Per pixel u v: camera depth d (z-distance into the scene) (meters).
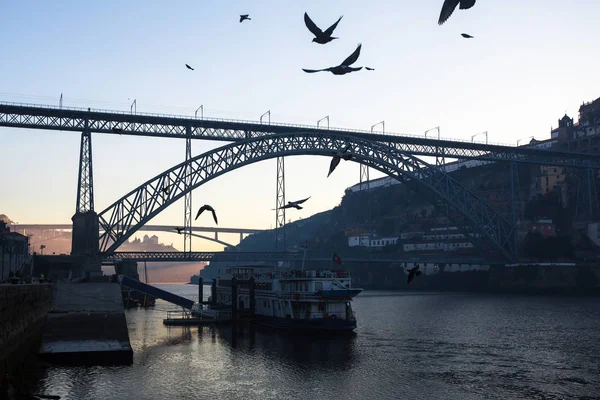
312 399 44.34
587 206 192.75
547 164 175.38
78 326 58.09
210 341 70.75
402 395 45.50
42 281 80.31
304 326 78.88
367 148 152.50
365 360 59.06
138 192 129.25
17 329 43.31
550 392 46.41
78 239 118.88
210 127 134.00
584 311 112.00
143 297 132.38
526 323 91.44
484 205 171.75
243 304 96.69
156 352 62.53
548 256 181.50
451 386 48.28
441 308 121.06
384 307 124.81
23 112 115.75
